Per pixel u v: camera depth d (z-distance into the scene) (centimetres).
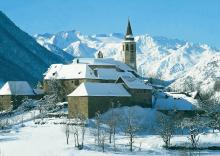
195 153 18200
